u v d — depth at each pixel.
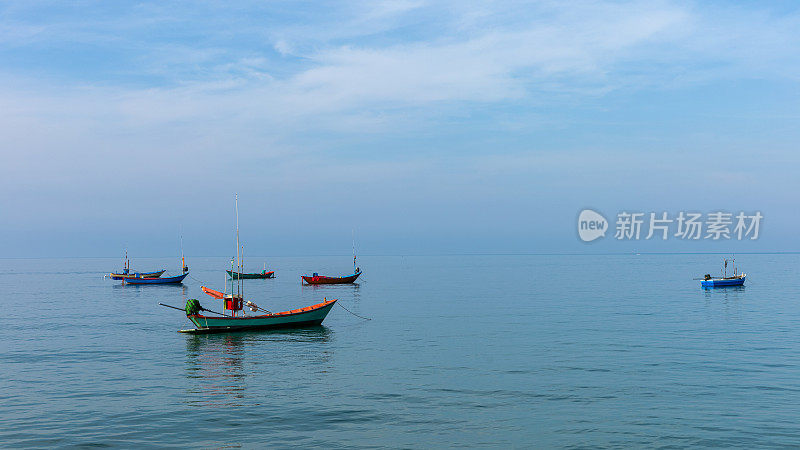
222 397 33.31
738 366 40.03
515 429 27.31
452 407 30.84
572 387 34.66
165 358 45.62
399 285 143.12
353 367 41.12
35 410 30.97
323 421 28.72
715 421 28.11
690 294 105.31
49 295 118.94
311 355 46.16
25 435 27.00
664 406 30.62
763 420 28.17
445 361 42.75
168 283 156.38
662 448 24.81
